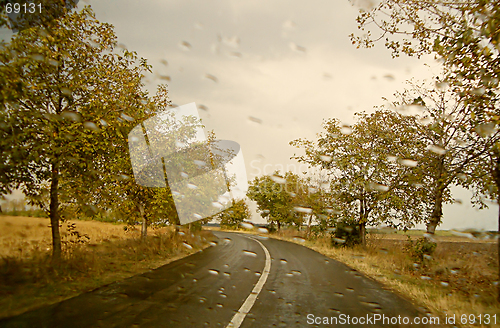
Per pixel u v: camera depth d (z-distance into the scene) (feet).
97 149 19.58
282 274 20.22
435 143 28.04
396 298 14.28
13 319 9.61
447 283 19.43
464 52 13.78
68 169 18.74
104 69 20.06
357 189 40.65
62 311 10.61
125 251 26.11
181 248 33.17
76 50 18.66
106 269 18.78
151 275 18.11
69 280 15.03
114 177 22.21
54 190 18.11
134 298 12.64
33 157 15.42
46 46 16.05
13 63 13.34
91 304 11.55
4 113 13.48
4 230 28.94
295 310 11.84
